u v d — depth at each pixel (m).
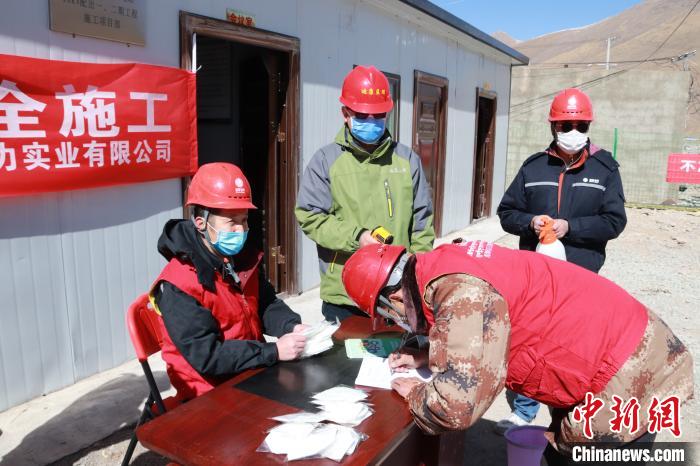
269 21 4.65
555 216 2.95
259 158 5.46
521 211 3.11
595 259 2.91
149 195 3.78
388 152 2.80
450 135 8.79
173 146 3.83
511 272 1.61
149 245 3.83
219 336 2.03
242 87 5.51
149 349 2.14
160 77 3.67
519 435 2.55
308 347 2.10
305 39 5.12
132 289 3.75
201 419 1.63
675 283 6.51
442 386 1.44
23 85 2.93
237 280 2.10
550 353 1.60
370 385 1.87
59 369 3.37
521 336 1.60
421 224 2.89
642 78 15.05
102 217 3.50
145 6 3.57
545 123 15.91
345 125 2.77
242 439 1.52
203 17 3.98
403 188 2.76
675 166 14.30
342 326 2.49
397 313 1.74
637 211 12.72
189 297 1.95
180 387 2.10
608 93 15.41
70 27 3.15
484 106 10.86
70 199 3.31
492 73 10.41
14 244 3.07
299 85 5.07
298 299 5.24
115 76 3.38
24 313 3.16
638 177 15.48
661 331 1.63
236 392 1.81
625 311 1.62
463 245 1.71
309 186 2.77
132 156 3.54
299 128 5.12
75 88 3.17
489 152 10.96
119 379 3.53
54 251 3.27
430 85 7.91
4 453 2.73
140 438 1.55
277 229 5.29
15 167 2.95
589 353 1.57
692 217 11.91
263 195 5.41
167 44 3.77
